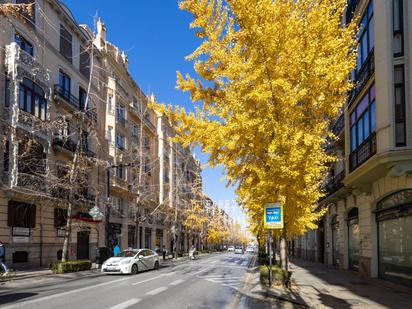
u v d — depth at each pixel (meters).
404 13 14.27
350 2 20.98
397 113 14.12
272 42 10.01
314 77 10.23
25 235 24.14
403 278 15.11
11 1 23.31
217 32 11.28
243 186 13.59
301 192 11.80
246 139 11.06
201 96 12.08
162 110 11.98
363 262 19.34
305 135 10.34
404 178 14.45
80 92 33.44
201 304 11.20
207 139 11.56
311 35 10.38
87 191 31.58
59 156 27.89
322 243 34.34
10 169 21.41
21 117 22.64
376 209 18.14
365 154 17.03
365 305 10.85
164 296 12.67
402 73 14.22
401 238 15.39
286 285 14.98
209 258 47.25
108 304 10.77
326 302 11.35
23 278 17.97
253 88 10.59
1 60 22.31
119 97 40.66
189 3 11.13
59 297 12.05
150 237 54.06
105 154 37.03
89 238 33.41
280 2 10.56
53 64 28.55
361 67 18.31
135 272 22.03
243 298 12.73
